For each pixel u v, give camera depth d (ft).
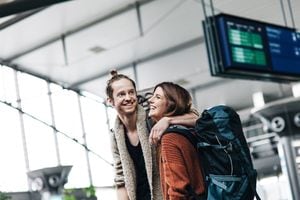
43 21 43.34
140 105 8.44
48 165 53.21
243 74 21.36
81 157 55.98
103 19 43.57
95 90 57.00
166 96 7.89
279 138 46.37
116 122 8.45
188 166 7.34
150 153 8.10
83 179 55.42
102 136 57.67
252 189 7.34
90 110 57.57
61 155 54.49
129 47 48.01
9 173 50.60
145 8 41.75
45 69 52.42
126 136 8.43
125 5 41.83
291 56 22.82
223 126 7.39
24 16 42.39
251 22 21.91
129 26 44.27
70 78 54.29
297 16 40.96
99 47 47.52
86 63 50.65
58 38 46.62
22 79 53.31
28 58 50.26
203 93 57.52
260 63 21.63
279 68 22.22
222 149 7.31
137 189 8.36
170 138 7.39
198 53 49.49
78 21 43.93
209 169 7.36
